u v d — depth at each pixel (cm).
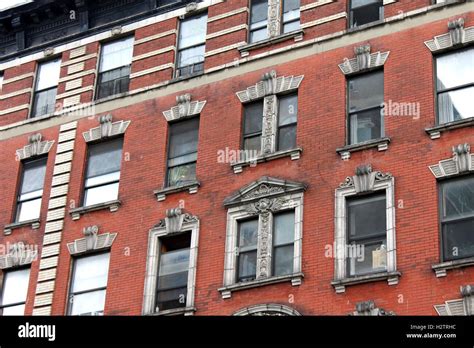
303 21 3406
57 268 3431
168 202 3334
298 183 3102
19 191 3703
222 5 3622
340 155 3095
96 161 3603
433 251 2822
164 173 3416
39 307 3384
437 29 3152
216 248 3161
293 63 3350
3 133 3841
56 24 3978
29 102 3875
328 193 3056
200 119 3438
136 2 3834
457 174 2905
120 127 3588
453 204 2888
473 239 2822
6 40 4031
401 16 3228
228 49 3512
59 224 3509
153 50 3691
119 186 3466
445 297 2739
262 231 3102
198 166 3344
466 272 2747
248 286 3025
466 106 3025
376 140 3047
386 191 2977
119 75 3750
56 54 3931
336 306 2872
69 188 3572
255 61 3431
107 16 3888
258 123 3341
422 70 3112
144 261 3272
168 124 3503
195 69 3588
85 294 3359
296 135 3222
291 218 3102
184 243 3262
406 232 2884
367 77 3216
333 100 3206
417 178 2948
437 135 2980
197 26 3672
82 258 3431
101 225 3425
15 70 3975
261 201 3144
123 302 3241
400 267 2842
